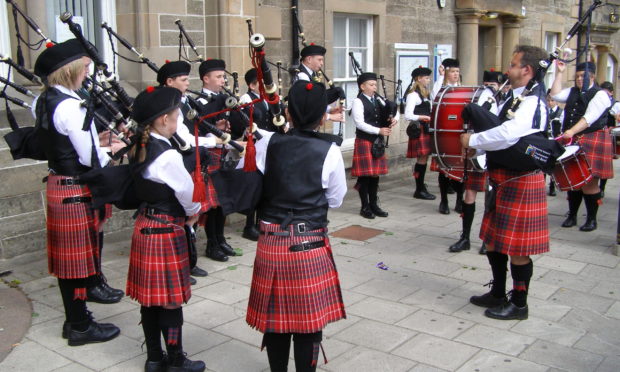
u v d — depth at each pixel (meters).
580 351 3.17
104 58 5.42
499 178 3.47
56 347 3.22
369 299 3.90
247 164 2.36
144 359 3.11
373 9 7.84
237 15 5.69
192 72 5.64
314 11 7.00
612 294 4.00
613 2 14.57
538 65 3.43
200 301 3.85
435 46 9.20
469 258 4.76
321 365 3.03
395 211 6.41
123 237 5.18
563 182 5.32
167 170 2.62
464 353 3.15
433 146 5.16
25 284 4.11
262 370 3.00
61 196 3.08
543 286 4.14
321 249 2.45
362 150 5.97
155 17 5.30
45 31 4.96
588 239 5.34
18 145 3.17
